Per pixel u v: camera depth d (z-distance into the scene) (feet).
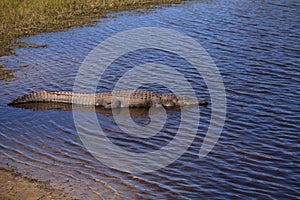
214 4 71.05
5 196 27.63
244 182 29.30
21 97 41.34
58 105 41.52
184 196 27.89
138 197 27.73
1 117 38.81
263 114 38.27
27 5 69.82
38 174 30.30
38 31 61.46
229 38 56.18
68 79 46.52
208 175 30.14
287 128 35.91
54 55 52.90
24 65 50.11
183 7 70.44
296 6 67.26
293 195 27.91
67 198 27.50
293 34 56.49
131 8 71.20
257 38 55.72
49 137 35.60
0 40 58.34
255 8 67.41
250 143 34.01
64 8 70.08
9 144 34.45
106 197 27.66
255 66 47.88
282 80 44.45
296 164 31.19
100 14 68.49
